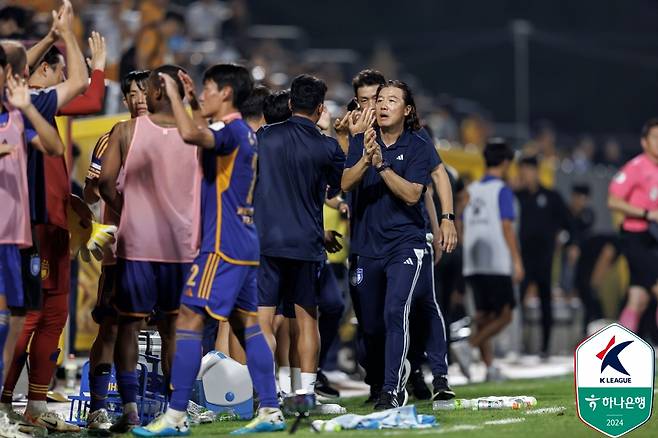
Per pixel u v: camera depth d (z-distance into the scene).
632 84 105.69
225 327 27.91
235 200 21.19
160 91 22.14
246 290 21.59
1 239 20.72
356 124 26.77
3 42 20.91
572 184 64.62
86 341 35.00
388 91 26.56
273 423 21.58
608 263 58.97
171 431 21.06
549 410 25.84
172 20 52.31
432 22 107.56
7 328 20.80
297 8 100.44
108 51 50.62
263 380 21.73
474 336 39.97
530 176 50.34
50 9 49.59
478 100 103.81
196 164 22.34
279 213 25.36
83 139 35.47
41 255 23.48
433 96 100.75
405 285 26.02
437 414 25.06
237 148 21.14
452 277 37.50
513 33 102.56
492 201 40.25
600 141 97.12
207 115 21.55
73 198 23.83
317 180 25.69
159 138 22.17
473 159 49.38
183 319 21.28
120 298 22.33
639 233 39.03
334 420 21.91
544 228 49.88
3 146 20.00
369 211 26.72
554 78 106.06
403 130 26.89
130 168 22.14
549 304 49.91
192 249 21.52
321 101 25.97
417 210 26.62
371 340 28.28
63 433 23.38
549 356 50.41
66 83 21.69
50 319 23.81
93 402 23.42
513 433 20.98
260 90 28.50
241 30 68.19
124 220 22.23
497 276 39.78
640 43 105.62
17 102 20.39
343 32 103.50
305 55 77.62
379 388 29.16
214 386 25.59
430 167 26.66
